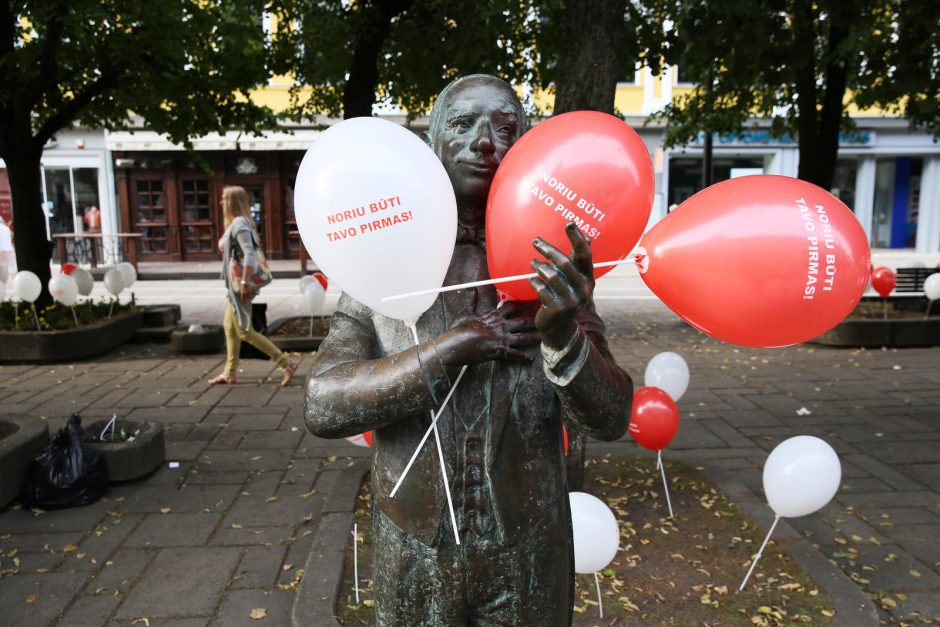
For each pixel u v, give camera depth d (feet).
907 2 17.03
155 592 9.78
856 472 14.19
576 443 10.86
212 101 26.35
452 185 4.61
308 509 12.43
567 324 3.74
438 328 4.50
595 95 12.16
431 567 4.41
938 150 62.03
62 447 12.56
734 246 4.24
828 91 27.78
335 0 23.16
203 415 17.84
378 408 3.95
